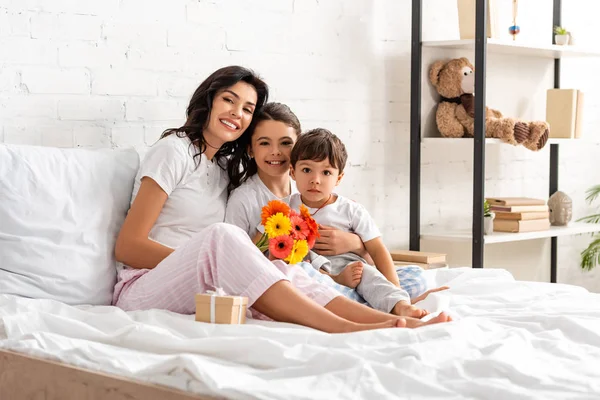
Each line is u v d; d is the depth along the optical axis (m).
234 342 1.56
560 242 4.01
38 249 2.04
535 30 3.84
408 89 3.41
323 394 1.32
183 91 2.71
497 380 1.33
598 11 4.09
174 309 2.02
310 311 1.80
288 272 1.95
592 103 4.09
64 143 2.43
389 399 1.30
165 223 2.24
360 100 3.24
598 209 4.14
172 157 2.21
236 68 2.33
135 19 2.58
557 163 3.86
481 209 3.14
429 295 2.01
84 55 2.46
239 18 2.85
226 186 2.42
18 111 2.33
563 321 1.73
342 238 2.31
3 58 2.30
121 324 1.80
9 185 2.05
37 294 2.02
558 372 1.39
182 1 2.69
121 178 2.29
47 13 2.38
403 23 3.38
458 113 3.38
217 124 2.30
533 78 3.79
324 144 2.31
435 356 1.46
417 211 3.32
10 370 1.70
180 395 1.41
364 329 1.74
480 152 3.14
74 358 1.61
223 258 1.88
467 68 3.36
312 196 2.34
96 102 2.50
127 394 1.49
